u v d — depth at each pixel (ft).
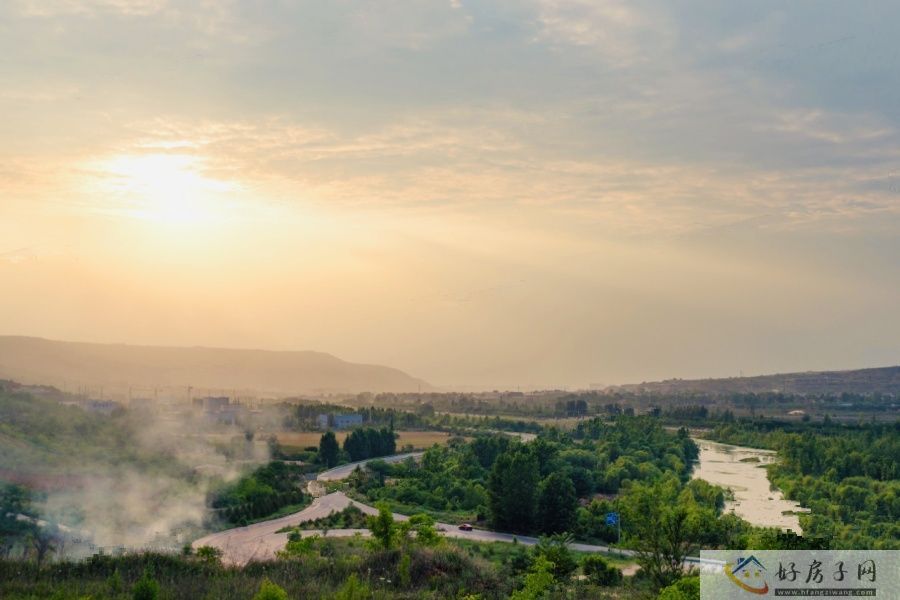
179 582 165.89
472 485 470.80
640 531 186.60
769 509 445.78
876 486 449.89
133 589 144.15
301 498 453.58
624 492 448.24
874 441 564.71
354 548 255.91
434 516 415.85
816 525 366.43
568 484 380.17
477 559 214.07
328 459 620.49
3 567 174.81
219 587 160.35
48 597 150.20
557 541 231.09
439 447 629.92
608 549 322.75
